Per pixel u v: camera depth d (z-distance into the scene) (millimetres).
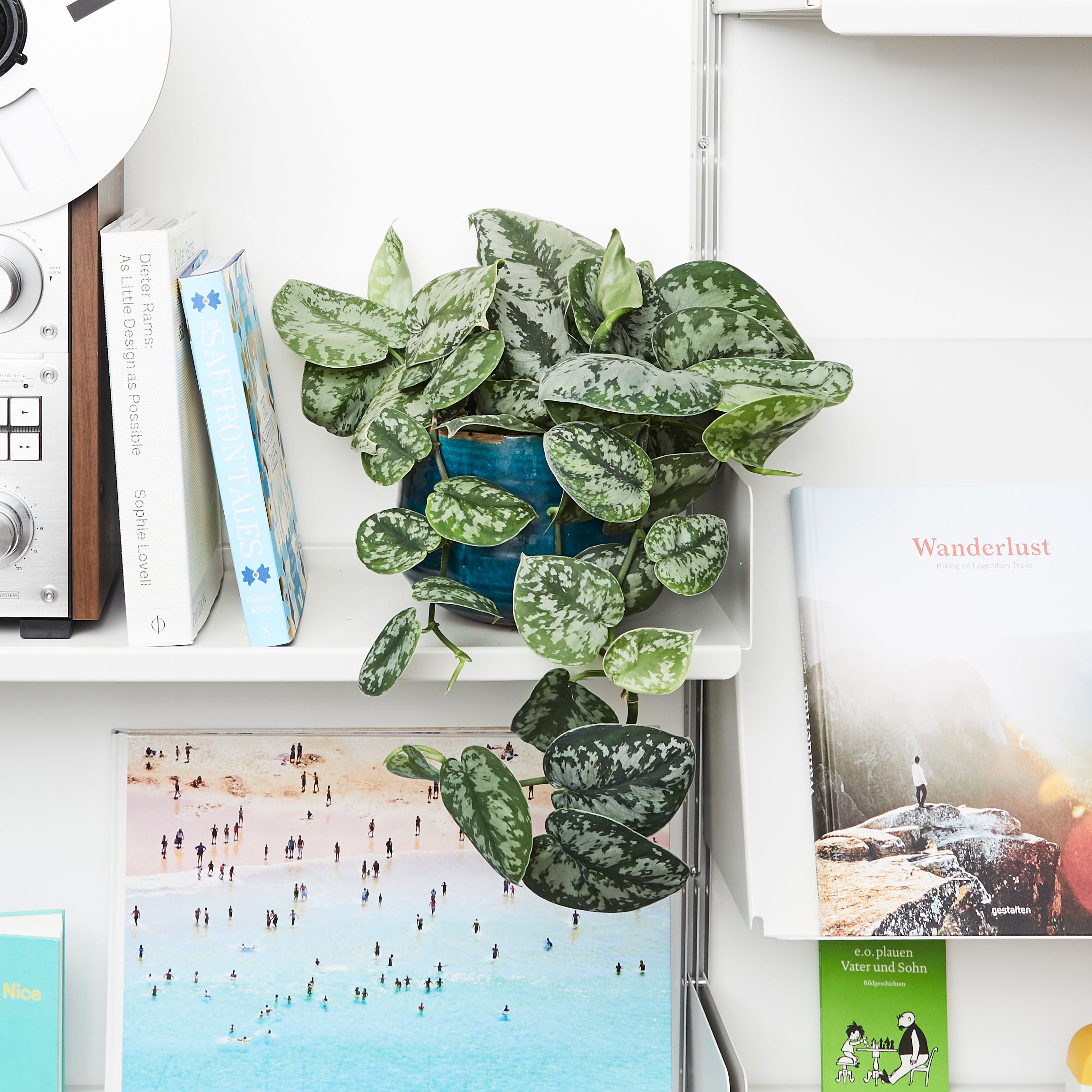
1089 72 803
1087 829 725
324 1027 842
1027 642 749
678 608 721
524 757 838
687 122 792
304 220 790
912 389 787
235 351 599
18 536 614
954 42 793
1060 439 782
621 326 675
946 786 729
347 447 816
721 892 871
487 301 619
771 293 818
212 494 712
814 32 789
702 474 634
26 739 833
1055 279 827
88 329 604
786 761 734
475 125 786
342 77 776
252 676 624
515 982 846
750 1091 889
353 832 835
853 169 807
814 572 757
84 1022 861
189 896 834
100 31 576
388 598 738
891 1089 862
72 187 587
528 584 575
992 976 883
